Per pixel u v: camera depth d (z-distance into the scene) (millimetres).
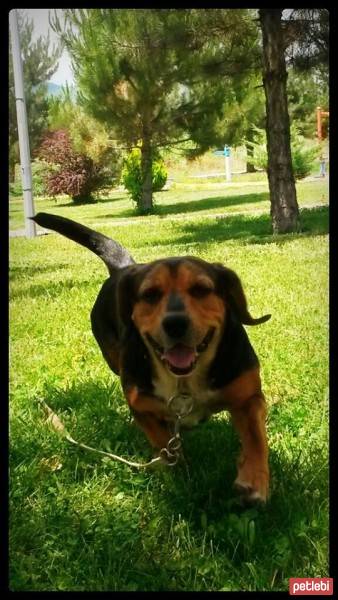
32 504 973
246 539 857
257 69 3482
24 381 1430
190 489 980
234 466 1037
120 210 5285
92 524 918
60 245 3623
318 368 1354
